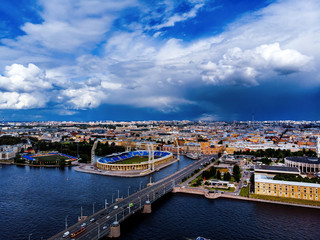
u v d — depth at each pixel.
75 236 194.62
